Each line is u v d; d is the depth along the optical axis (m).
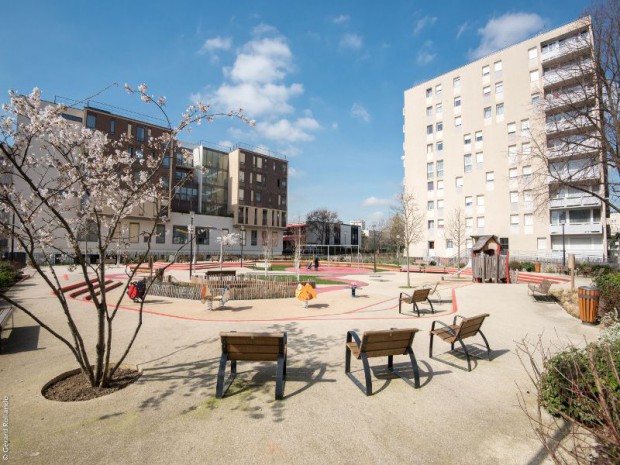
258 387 4.86
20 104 4.56
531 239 34.19
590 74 16.34
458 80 40.41
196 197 52.09
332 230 78.56
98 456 3.21
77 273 22.66
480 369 5.61
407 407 4.26
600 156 18.00
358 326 8.70
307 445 3.41
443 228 40.84
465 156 39.41
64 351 6.36
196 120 6.05
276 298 13.68
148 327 8.48
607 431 2.38
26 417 3.93
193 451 3.30
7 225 4.53
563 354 4.29
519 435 3.62
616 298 8.70
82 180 5.37
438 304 12.27
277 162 61.44
